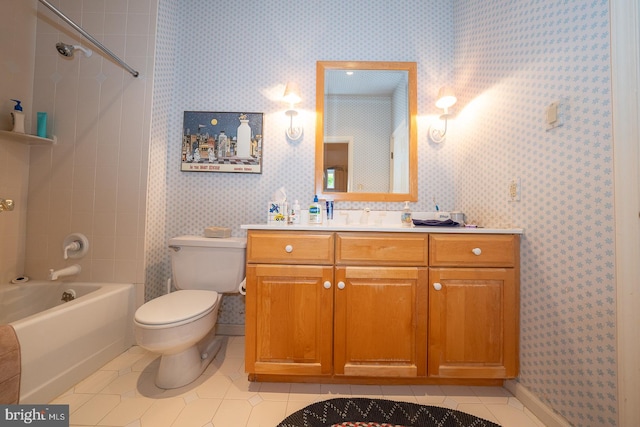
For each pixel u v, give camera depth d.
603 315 0.87
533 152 1.16
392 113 1.78
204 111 1.78
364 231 1.25
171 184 1.78
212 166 1.78
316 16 1.79
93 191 1.64
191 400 1.17
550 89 1.07
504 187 1.33
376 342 1.23
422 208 1.77
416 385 1.30
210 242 1.49
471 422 1.08
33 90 1.67
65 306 1.25
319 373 1.23
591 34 0.92
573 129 0.97
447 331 1.22
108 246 1.63
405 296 1.23
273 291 1.24
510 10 1.30
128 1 1.68
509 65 1.30
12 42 1.58
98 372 1.36
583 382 0.93
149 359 1.48
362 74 1.79
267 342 1.24
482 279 1.22
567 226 1.00
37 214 1.65
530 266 1.17
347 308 1.24
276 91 1.79
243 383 1.30
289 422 1.06
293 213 1.56
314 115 1.79
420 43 1.79
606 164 0.86
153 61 1.67
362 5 1.79
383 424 1.07
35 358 1.09
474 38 1.58
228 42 1.79
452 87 1.78
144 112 1.66
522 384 1.20
